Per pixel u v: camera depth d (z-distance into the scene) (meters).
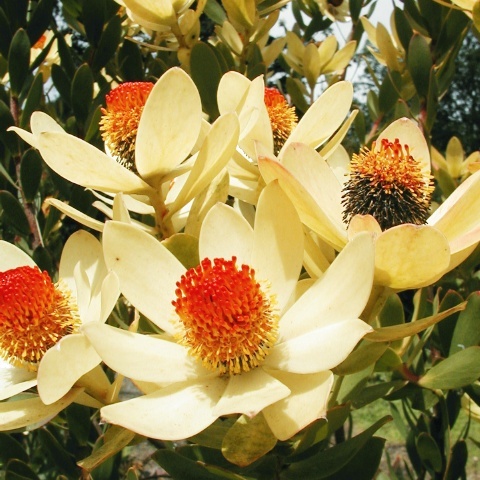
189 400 0.36
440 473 0.47
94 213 0.51
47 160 0.38
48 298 0.39
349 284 0.35
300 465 0.38
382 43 0.56
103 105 0.52
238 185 0.43
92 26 0.52
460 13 0.51
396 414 0.53
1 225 0.59
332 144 0.43
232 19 0.52
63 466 0.47
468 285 0.50
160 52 0.57
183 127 0.38
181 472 0.38
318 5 0.67
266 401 0.34
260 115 0.41
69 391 0.38
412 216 0.39
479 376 0.40
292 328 0.36
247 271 0.37
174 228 0.43
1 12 0.52
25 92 0.53
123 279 0.37
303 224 0.38
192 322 0.36
